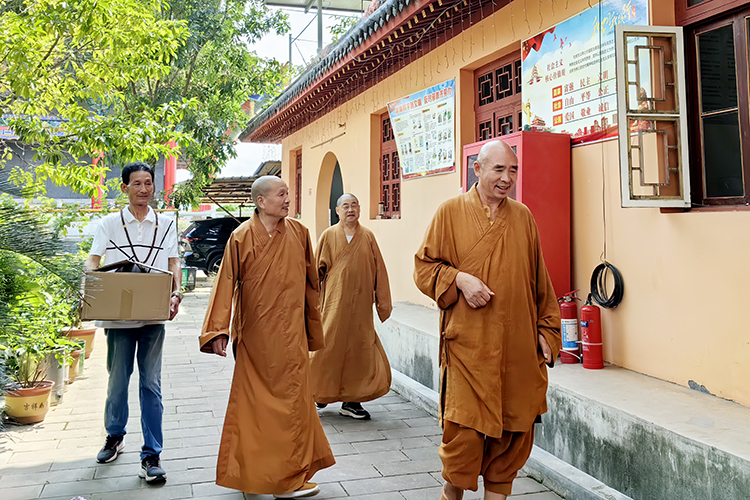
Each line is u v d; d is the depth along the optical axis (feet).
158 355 12.27
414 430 15.65
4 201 9.04
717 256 11.94
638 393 12.12
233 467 10.91
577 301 15.85
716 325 11.96
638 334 13.93
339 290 16.76
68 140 24.53
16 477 12.12
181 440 14.61
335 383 16.44
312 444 11.30
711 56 12.83
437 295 9.73
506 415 9.55
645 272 13.74
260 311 11.17
